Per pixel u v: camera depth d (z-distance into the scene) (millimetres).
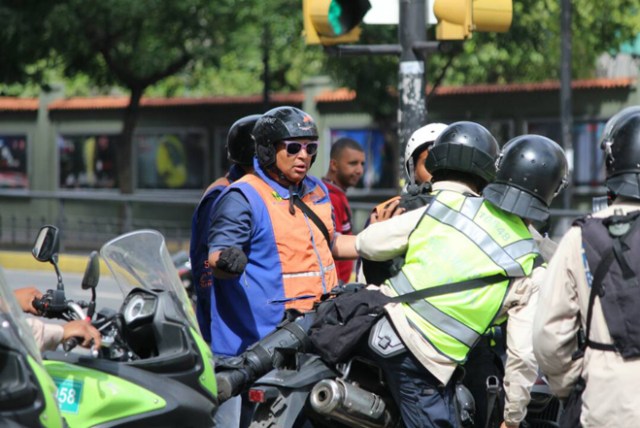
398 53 13953
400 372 8188
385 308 8242
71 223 34469
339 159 13703
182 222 33875
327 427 8594
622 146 6766
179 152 46906
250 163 10094
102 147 48094
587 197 41344
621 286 6410
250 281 9016
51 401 5895
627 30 38250
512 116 41875
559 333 6727
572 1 37781
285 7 36969
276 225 9062
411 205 8773
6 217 37250
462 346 8109
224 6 36469
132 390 6535
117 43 38906
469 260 8102
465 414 8320
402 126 13977
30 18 35938
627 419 6352
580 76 45438
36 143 49062
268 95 41750
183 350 6852
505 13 13281
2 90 40688
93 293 6992
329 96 44250
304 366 8359
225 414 8719
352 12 13695
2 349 5766
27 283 29047
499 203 8117
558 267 6734
